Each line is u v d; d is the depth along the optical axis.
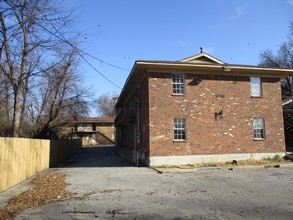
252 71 22.11
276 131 22.41
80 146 51.16
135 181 13.91
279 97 22.89
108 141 66.06
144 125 21.44
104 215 8.12
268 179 13.93
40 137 28.61
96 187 12.44
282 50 53.16
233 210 8.45
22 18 14.48
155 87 20.42
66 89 29.36
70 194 10.96
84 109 31.75
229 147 21.17
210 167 18.78
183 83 21.02
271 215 7.89
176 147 20.23
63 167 22.36
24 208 8.94
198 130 20.75
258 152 21.75
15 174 13.52
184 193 11.00
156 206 9.04
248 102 22.06
